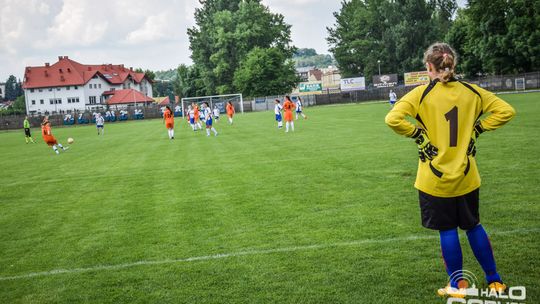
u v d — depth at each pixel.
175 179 10.71
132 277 4.65
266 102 66.00
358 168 10.13
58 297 4.29
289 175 9.99
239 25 79.38
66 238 6.34
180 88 96.44
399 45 79.44
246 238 5.66
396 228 5.58
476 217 3.51
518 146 11.35
